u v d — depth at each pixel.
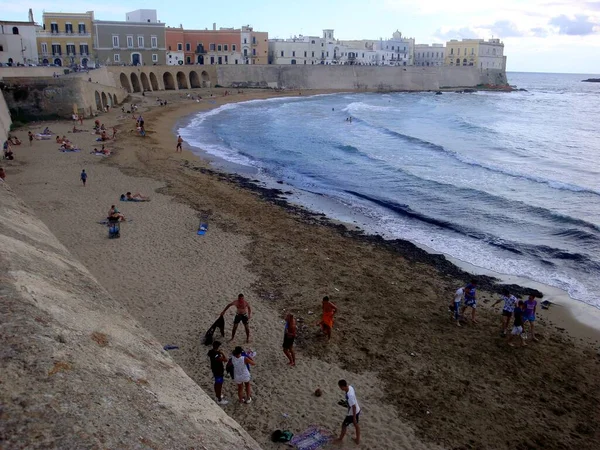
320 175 39.38
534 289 20.72
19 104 52.28
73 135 46.50
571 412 13.42
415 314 18.00
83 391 5.70
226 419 7.34
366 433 12.09
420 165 43.16
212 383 13.43
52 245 12.17
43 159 37.00
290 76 116.19
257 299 18.16
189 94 87.88
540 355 15.91
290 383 13.73
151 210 27.05
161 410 6.20
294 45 132.62
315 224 27.50
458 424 12.68
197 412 6.84
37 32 82.81
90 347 6.89
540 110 96.38
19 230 11.64
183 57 105.69
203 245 22.78
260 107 84.19
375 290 19.66
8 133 43.72
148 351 8.26
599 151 52.34
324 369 14.43
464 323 17.58
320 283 19.88
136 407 5.94
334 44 141.38
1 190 15.57
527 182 37.84
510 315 16.67
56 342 6.45
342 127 64.38
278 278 20.03
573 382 14.69
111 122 55.12
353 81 127.31
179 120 64.69
